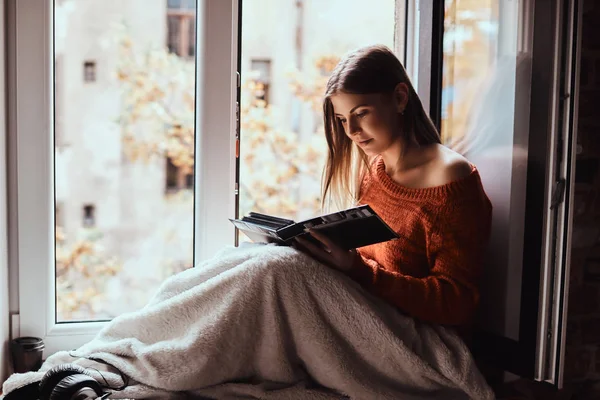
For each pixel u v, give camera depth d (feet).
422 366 4.68
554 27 4.86
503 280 5.62
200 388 4.55
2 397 4.51
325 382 4.65
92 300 10.32
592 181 5.92
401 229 5.17
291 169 11.69
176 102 10.55
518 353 5.24
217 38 6.07
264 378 4.69
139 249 10.62
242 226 5.17
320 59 11.53
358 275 4.81
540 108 4.97
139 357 4.53
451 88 6.25
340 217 4.52
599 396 5.90
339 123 5.51
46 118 5.84
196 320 4.64
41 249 5.89
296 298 4.52
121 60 10.27
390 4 11.36
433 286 4.88
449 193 4.96
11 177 5.81
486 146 5.81
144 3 10.27
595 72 5.84
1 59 5.58
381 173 5.49
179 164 10.70
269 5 11.39
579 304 5.98
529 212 5.08
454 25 6.18
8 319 5.82
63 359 4.91
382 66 5.15
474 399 4.78
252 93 11.46
